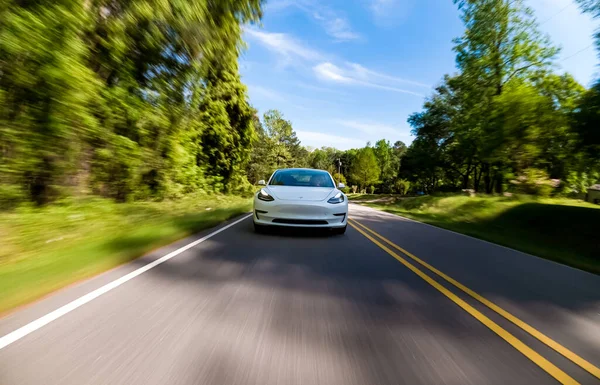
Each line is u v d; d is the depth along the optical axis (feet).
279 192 23.86
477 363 7.77
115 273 13.23
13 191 20.21
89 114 21.62
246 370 7.00
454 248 23.25
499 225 45.21
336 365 7.36
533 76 70.95
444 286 13.67
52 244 16.90
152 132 31.55
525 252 23.75
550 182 63.52
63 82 17.08
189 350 7.67
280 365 7.25
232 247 19.10
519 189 65.87
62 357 7.09
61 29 16.34
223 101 66.08
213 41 26.55
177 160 36.73
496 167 79.97
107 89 23.56
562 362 8.00
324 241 22.35
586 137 34.35
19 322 8.61
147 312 9.63
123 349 7.55
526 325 10.17
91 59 21.75
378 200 161.48
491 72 75.20
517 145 61.57
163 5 21.42
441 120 123.85
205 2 23.97
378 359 7.71
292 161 239.30
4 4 14.37
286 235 23.95
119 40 21.81
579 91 56.59
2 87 16.81
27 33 14.94
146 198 38.01
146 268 14.06
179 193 43.42
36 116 18.19
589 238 32.53
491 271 17.06
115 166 28.55
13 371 6.50
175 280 12.68
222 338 8.32
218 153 65.36
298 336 8.61
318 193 24.14
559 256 22.45
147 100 28.43
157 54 25.30
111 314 9.37
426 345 8.51
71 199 23.99
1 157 18.66
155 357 7.30
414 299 11.90
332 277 14.07
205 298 10.96
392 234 28.14
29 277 11.55
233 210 39.42
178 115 31.76
